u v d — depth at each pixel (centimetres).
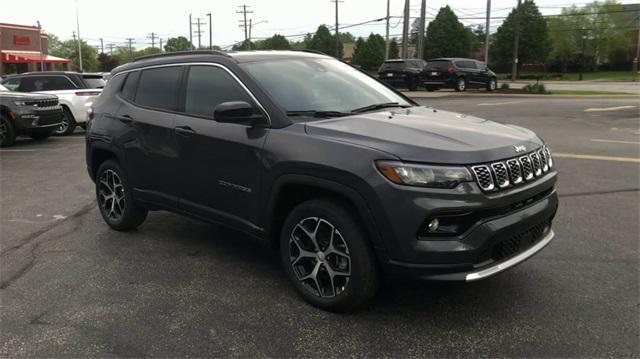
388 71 3150
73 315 382
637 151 1005
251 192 414
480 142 353
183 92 484
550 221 403
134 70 550
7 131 1206
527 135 397
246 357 326
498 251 345
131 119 524
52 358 328
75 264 480
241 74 435
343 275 367
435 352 328
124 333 356
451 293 406
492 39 7388
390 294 405
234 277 446
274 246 421
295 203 410
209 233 564
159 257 495
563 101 2333
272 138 396
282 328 360
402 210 329
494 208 334
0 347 341
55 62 5112
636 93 2859
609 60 7656
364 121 392
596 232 542
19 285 436
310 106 421
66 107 1441
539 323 360
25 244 536
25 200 713
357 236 353
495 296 400
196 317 377
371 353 328
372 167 339
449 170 326
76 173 897
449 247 326
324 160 359
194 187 465
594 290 408
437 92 3055
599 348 329
